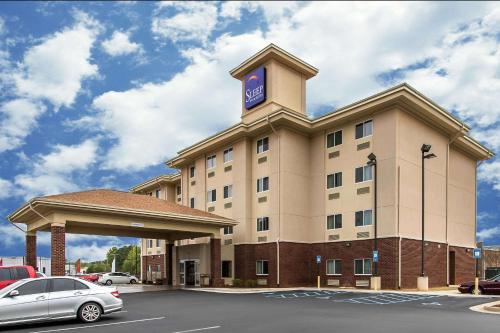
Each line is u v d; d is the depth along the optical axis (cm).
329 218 3272
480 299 2100
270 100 3666
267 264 3309
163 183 5316
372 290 2694
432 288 2978
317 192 3400
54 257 2381
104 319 1429
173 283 3812
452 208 3478
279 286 3152
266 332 1136
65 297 1310
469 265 3603
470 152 3825
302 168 3444
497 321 1330
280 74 3731
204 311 1664
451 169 3550
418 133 3092
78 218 2517
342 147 3253
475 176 3944
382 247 2825
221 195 3841
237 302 2055
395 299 2134
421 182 3048
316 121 3378
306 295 2455
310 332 1131
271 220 3322
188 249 3706
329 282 3169
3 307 1216
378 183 2922
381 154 2936
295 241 3291
